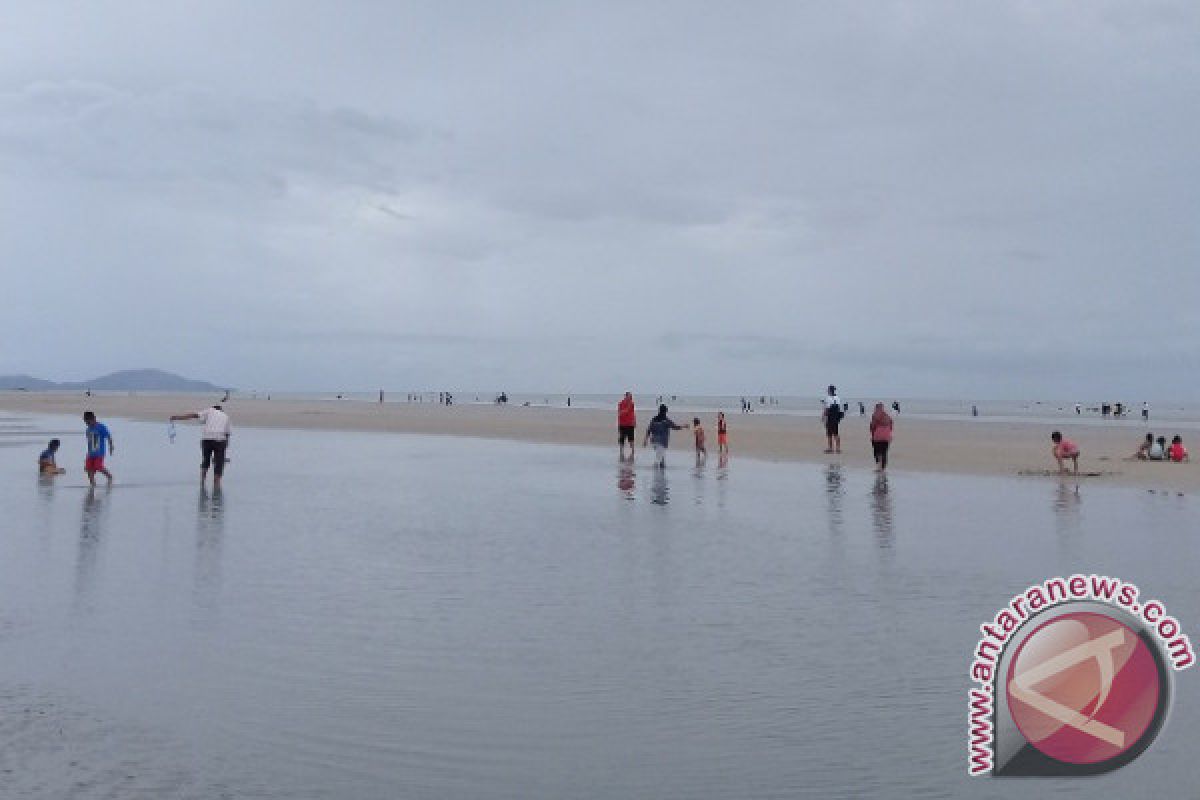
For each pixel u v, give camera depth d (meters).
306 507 17.88
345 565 11.84
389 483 22.84
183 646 7.96
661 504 18.64
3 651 7.74
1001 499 19.50
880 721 6.33
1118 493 20.77
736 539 14.09
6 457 29.53
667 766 5.56
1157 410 172.62
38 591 10.07
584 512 17.34
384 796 5.11
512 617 9.12
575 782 5.34
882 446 26.56
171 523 15.49
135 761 5.52
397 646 8.04
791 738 6.00
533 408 107.25
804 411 115.94
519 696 6.76
